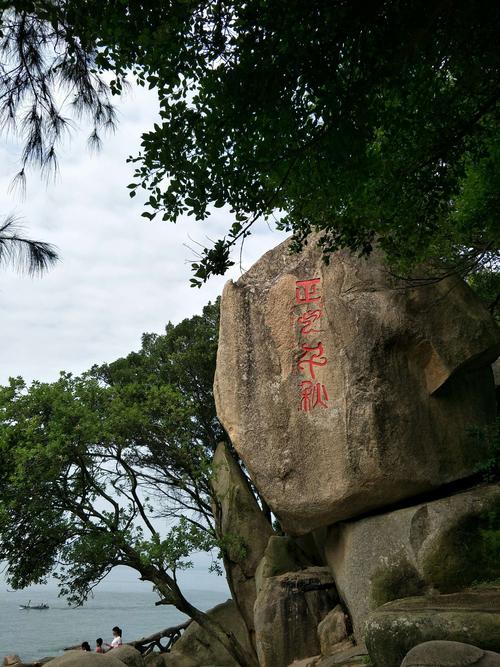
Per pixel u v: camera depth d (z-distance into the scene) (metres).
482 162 8.47
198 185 5.52
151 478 15.24
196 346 19.45
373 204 6.92
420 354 9.86
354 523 9.97
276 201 6.79
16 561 13.48
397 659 6.49
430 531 8.96
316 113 5.43
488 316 9.91
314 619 10.84
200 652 15.75
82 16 4.77
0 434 13.09
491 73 6.14
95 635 51.00
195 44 4.94
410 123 6.39
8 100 5.17
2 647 39.19
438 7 5.09
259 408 10.70
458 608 6.86
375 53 5.24
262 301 11.24
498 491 9.10
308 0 4.83
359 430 9.58
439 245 9.93
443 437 9.79
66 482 13.59
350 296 10.31
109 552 13.10
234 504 14.41
